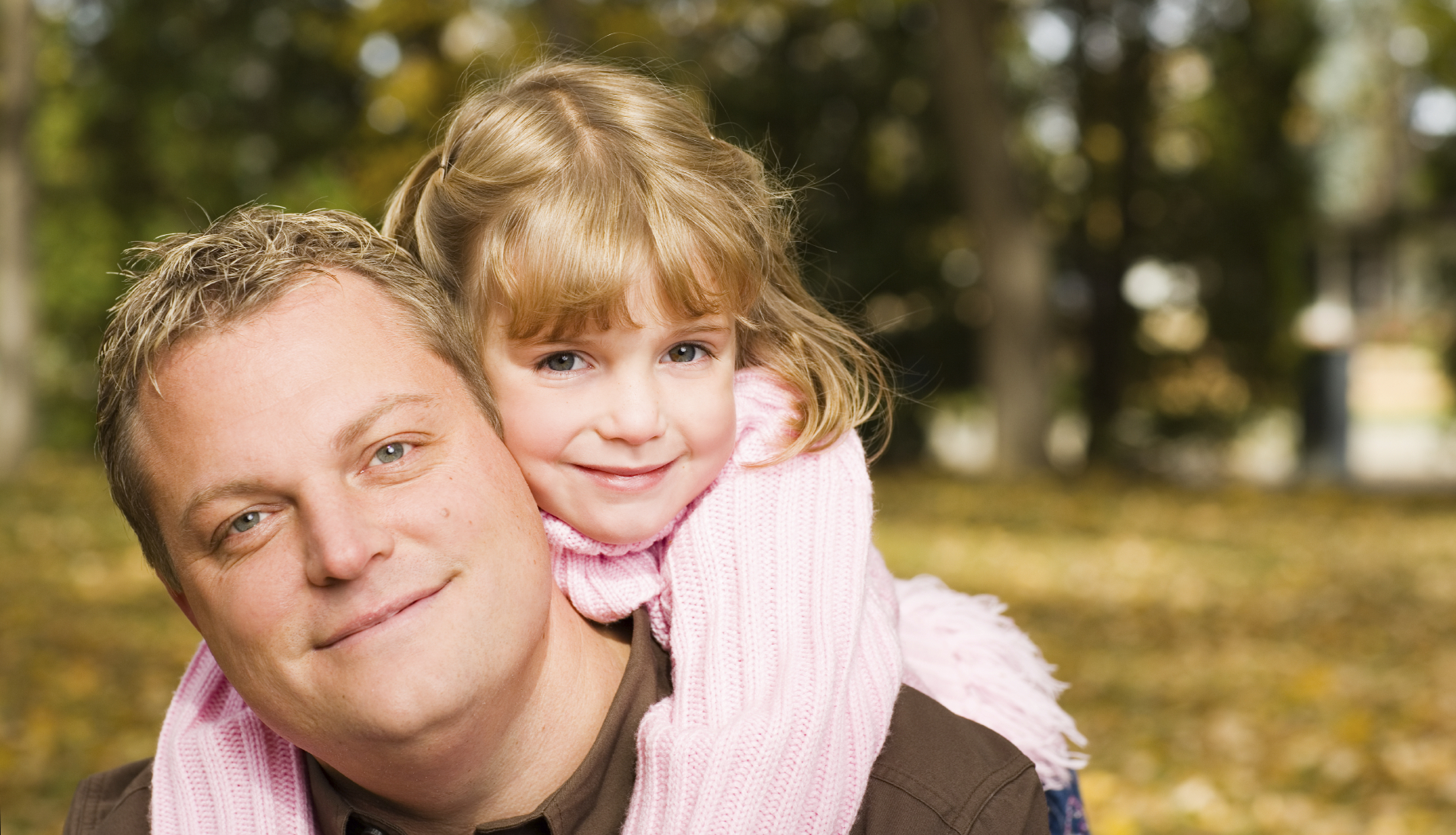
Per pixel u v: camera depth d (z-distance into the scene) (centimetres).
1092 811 477
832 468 136
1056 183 1761
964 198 1515
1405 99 3306
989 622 145
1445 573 936
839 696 114
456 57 1700
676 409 128
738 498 130
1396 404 2702
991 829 112
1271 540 1083
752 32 1692
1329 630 763
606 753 112
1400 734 564
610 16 1543
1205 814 477
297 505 98
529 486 129
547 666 110
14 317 1497
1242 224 1697
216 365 99
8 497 1227
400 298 107
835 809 110
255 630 97
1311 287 2062
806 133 1700
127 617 756
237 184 1912
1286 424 1900
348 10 1767
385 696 95
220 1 1847
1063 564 950
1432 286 1922
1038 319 1473
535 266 126
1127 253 1723
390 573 96
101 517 1112
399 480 99
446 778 103
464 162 138
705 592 122
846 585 125
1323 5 1716
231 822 115
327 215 111
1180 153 1756
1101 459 1694
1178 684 647
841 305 179
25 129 1502
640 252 126
